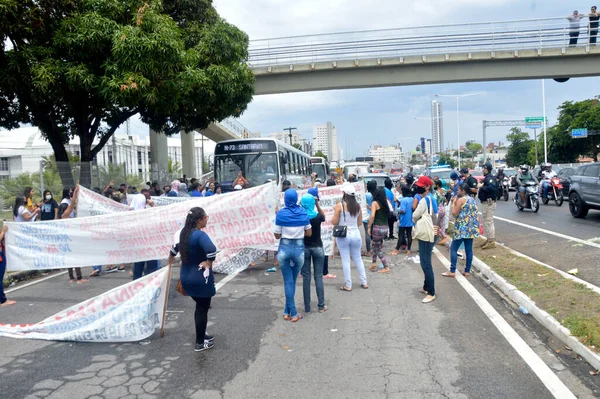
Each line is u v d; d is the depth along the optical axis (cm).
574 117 5106
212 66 1695
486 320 638
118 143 4900
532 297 692
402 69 2680
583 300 646
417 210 745
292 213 657
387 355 525
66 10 1484
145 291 596
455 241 898
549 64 2591
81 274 998
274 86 2742
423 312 684
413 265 1036
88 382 473
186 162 3725
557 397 419
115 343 586
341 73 2709
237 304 751
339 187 1025
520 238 1278
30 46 1406
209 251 532
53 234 805
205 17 1916
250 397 431
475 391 433
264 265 1078
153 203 1112
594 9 2494
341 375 474
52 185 1535
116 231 791
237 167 1788
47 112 1708
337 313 691
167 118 1961
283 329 624
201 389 450
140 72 1405
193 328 636
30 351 565
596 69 2552
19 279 1003
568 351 523
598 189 1459
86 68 1399
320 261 703
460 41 2591
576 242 1144
